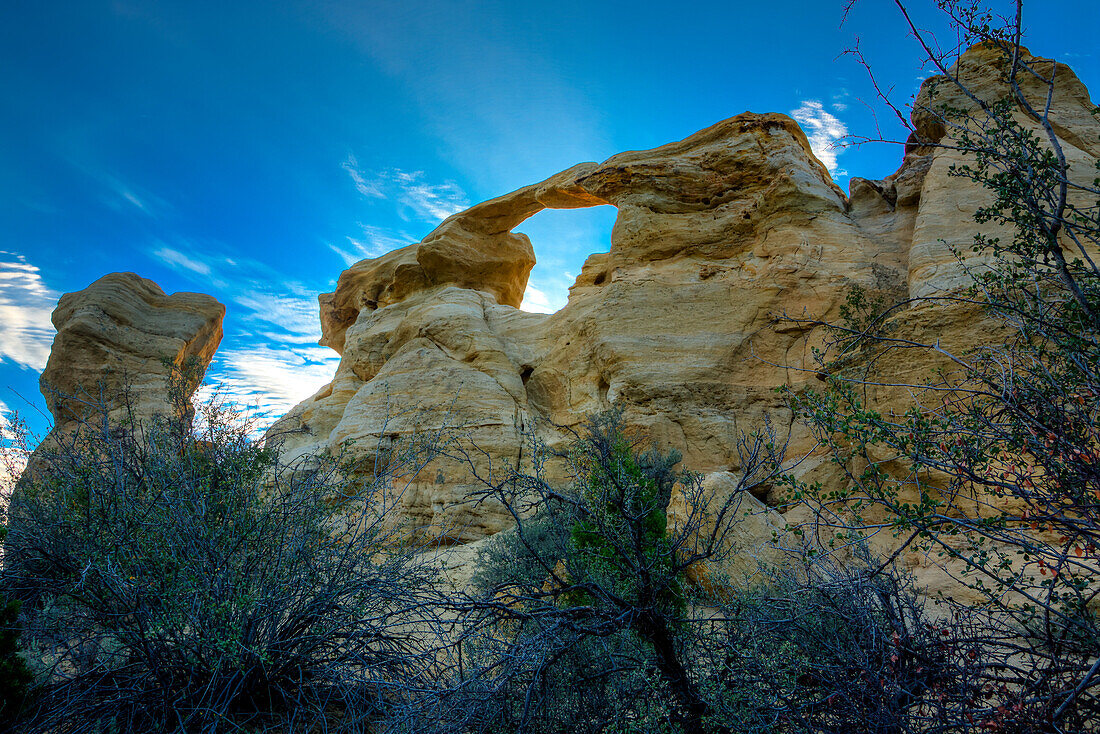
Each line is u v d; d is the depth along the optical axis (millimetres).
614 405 13508
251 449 6105
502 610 4082
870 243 14062
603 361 14477
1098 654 2717
